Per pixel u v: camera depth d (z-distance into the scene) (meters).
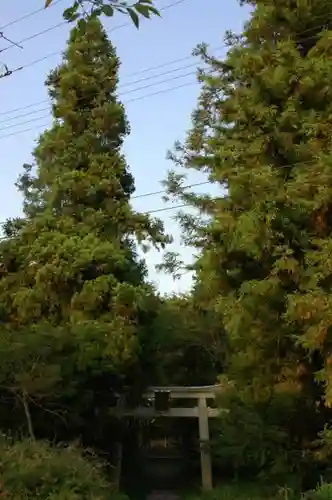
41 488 10.57
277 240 13.07
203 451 22.05
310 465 15.55
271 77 14.31
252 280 13.73
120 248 20.64
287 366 14.45
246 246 13.30
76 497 10.45
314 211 12.66
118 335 18.02
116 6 4.05
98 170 21.20
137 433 23.53
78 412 17.23
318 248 12.98
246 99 14.87
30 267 19.38
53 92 23.00
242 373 15.45
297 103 14.23
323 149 13.05
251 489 18.45
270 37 15.83
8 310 19.08
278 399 14.94
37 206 23.05
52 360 15.98
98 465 13.05
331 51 14.28
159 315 22.25
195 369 27.59
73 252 19.25
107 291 18.88
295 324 13.16
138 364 19.81
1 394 15.72
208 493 19.83
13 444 12.65
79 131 22.08
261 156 14.42
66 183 20.88
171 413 23.95
